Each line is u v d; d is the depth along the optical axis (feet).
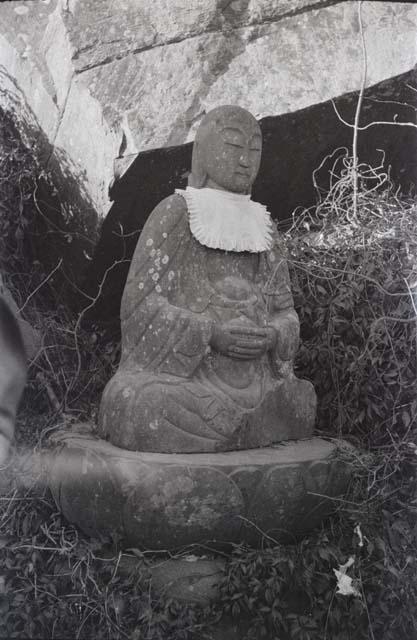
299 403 11.96
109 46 13.64
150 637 9.87
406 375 13.51
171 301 11.29
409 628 11.40
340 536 11.27
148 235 11.43
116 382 11.17
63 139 13.88
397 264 13.78
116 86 13.46
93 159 13.47
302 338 14.44
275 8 14.01
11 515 11.29
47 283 15.02
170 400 10.63
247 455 10.77
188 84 13.66
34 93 14.28
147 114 13.37
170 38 13.76
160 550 10.30
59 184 14.12
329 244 14.32
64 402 14.12
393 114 14.51
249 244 11.84
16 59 14.42
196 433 10.74
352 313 13.88
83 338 15.05
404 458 12.81
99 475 10.26
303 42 14.02
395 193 15.02
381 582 11.25
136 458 10.16
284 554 10.52
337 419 13.84
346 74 13.91
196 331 10.97
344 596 10.74
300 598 10.71
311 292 14.08
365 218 14.47
